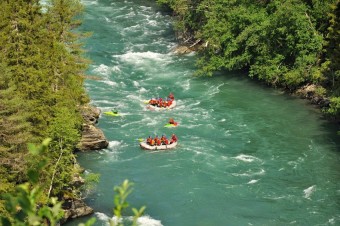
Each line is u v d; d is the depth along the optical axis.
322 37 64.62
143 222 39.69
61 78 48.59
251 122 58.28
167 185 45.47
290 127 56.72
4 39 45.72
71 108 45.34
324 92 59.97
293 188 44.84
